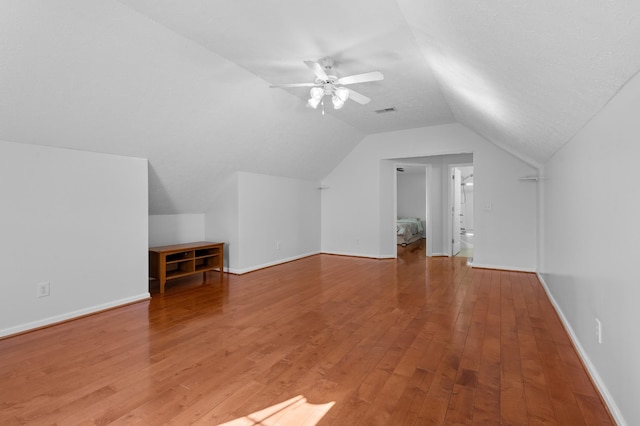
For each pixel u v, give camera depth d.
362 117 5.18
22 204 2.83
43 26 2.12
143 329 2.91
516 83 2.11
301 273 5.18
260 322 3.07
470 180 11.90
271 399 1.86
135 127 3.28
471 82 2.70
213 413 1.74
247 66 3.28
